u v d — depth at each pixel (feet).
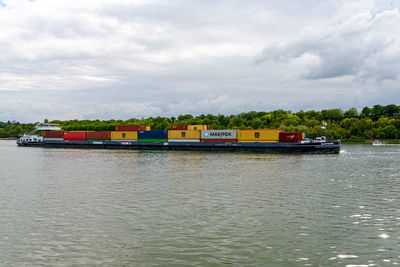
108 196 122.62
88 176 173.78
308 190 134.00
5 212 100.94
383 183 151.33
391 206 107.96
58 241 76.84
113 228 85.40
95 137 431.02
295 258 67.67
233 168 206.90
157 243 75.15
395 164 230.48
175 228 85.10
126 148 408.87
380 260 67.05
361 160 259.39
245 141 351.87
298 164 229.66
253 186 142.92
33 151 383.45
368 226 87.45
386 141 574.15
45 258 68.03
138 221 91.09
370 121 618.03
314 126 624.59
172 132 386.93
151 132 396.98
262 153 331.57
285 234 80.94
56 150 399.03
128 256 68.59
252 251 70.85
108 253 70.13
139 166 219.61
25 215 97.66
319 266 64.34
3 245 74.69
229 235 80.12
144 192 129.90
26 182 155.53
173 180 159.33
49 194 126.72
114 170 198.49
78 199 117.80
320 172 187.62
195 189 136.15
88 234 81.15
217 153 334.24
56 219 93.50
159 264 65.00
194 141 376.68
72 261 66.64
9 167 218.59
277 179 162.09
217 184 147.84
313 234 81.10
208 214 97.71
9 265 64.90
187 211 101.14
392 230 84.38
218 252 70.28
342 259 67.31
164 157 290.56
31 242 76.33
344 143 564.71
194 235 80.02
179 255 68.85
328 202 113.19
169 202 112.68
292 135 331.36
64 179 163.84
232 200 115.75
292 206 107.45
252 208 104.73
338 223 89.76
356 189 136.67
